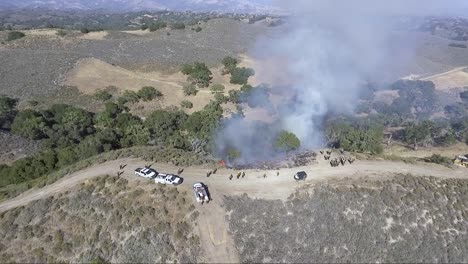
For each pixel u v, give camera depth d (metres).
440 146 102.25
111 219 53.59
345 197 56.47
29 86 121.94
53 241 53.31
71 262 50.97
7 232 55.28
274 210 54.19
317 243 51.28
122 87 128.00
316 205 54.97
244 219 53.38
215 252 49.88
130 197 56.03
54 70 131.50
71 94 121.94
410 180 61.88
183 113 110.06
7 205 59.81
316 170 63.72
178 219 53.12
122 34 189.00
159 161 65.69
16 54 141.50
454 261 52.19
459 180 64.56
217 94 123.12
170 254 49.72
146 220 52.91
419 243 53.16
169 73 142.38
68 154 76.31
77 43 165.62
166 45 167.12
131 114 110.94
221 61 151.00
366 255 50.88
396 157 71.50
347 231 52.66
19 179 73.12
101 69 137.12
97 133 92.81
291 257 49.91
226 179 60.59
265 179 60.72
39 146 92.62
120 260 49.81
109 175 61.16
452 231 55.34
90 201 56.56
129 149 70.88
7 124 101.81
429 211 56.84
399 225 54.34
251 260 49.38
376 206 55.84
